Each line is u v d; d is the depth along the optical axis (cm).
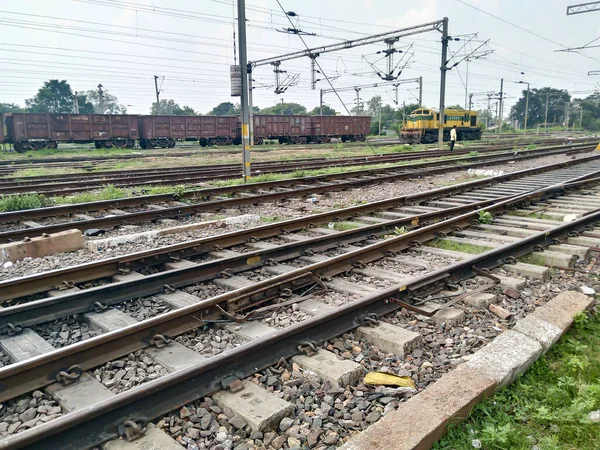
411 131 4716
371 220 932
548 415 326
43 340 433
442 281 556
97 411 291
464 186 1280
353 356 415
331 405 344
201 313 468
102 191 1298
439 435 303
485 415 331
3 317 448
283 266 651
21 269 646
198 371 341
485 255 609
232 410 331
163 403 325
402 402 346
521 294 549
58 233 745
